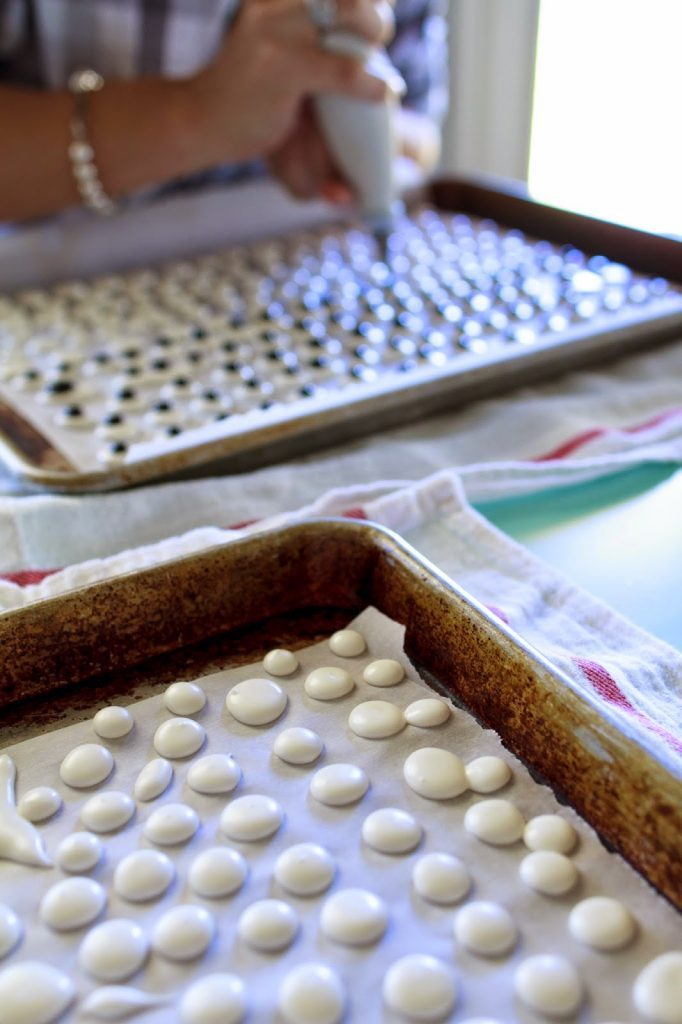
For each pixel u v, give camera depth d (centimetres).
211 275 60
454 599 27
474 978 21
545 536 37
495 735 26
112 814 25
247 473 41
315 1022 21
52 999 21
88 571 33
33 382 47
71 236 62
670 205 90
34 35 65
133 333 52
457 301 55
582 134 95
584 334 49
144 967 22
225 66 58
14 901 23
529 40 93
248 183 70
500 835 24
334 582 31
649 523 38
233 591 30
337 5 54
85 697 29
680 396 47
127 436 42
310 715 28
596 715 23
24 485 39
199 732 27
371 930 22
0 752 27
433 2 79
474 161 104
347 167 59
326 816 25
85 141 60
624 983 21
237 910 23
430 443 43
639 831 23
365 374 46
